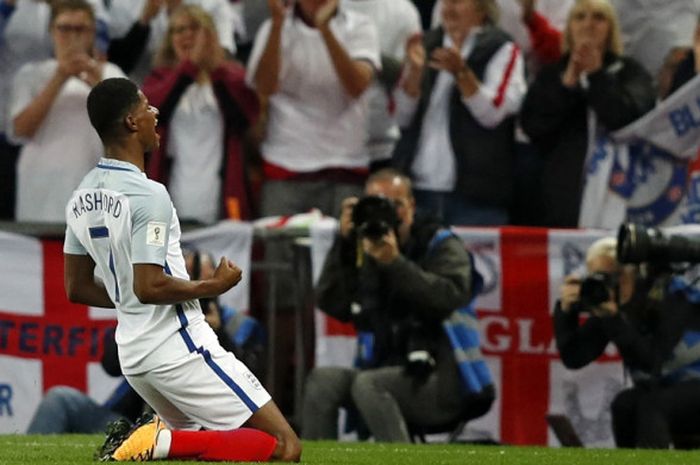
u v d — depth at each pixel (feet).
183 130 117.80
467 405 88.89
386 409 87.76
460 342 89.66
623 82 115.14
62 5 117.29
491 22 120.16
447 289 87.56
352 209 89.45
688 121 115.03
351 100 119.14
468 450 79.30
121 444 59.16
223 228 103.96
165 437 58.95
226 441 59.41
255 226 104.53
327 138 119.24
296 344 103.65
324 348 100.63
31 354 103.24
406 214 90.94
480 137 117.91
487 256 103.09
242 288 103.71
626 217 115.75
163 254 58.39
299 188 118.73
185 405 60.23
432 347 89.15
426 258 90.27
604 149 115.75
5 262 103.45
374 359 91.04
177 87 117.80
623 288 93.30
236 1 127.75
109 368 93.09
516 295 102.68
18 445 75.05
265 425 60.59
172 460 59.11
